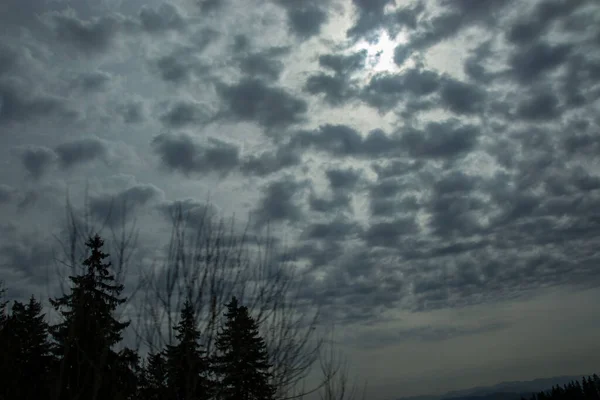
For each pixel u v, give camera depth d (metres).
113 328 8.22
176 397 7.59
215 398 7.98
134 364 7.98
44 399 10.19
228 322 8.71
